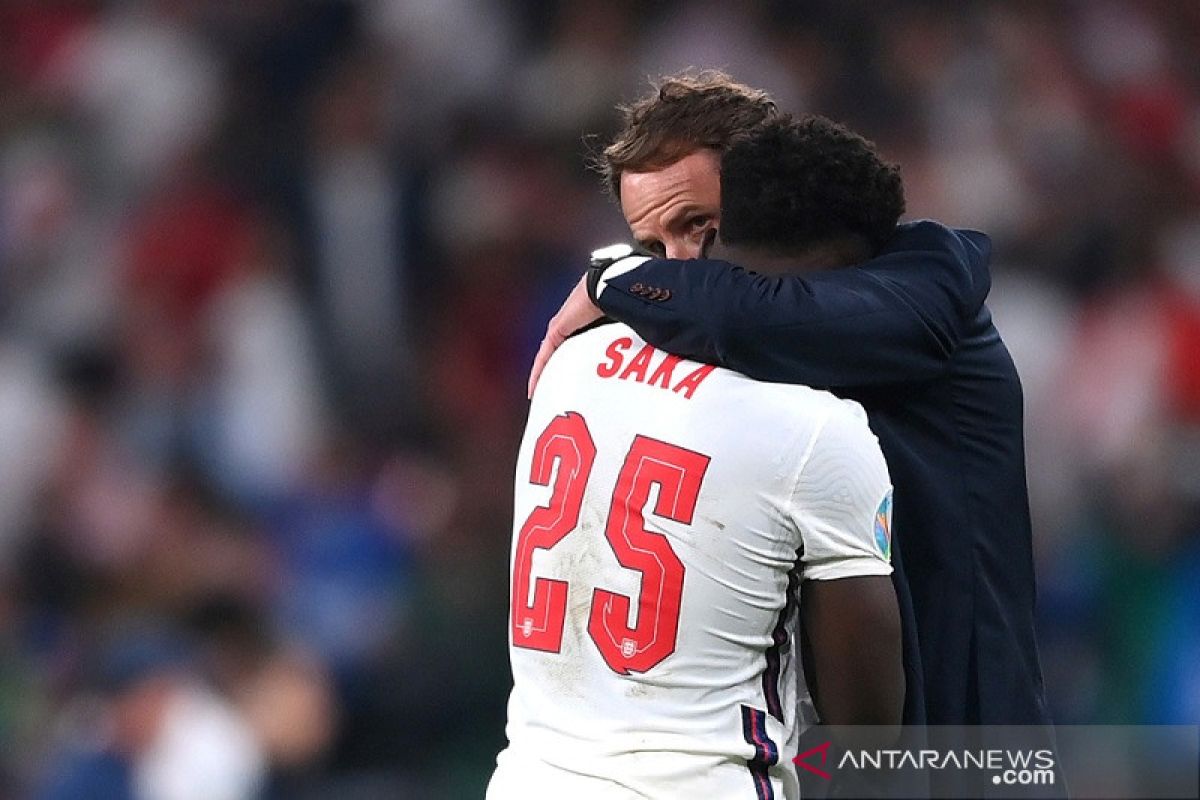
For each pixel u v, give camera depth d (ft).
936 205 104.73
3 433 85.30
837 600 25.98
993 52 112.47
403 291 98.17
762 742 26.37
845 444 25.96
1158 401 95.35
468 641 70.33
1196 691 74.33
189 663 66.39
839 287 26.53
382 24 107.76
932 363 27.17
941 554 27.99
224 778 64.13
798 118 28.19
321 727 68.90
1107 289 101.60
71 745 64.54
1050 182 108.37
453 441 89.35
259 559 78.69
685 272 26.63
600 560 26.50
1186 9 120.78
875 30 111.14
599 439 26.81
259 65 104.99
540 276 98.63
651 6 110.63
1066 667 73.72
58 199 98.94
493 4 110.42
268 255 95.86
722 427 25.98
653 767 25.91
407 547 79.66
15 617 76.95
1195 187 112.37
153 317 92.22
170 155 100.58
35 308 94.22
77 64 105.29
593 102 105.19
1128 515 85.35
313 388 92.22
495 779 27.61
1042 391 95.04
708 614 26.03
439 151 103.45
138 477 84.33
